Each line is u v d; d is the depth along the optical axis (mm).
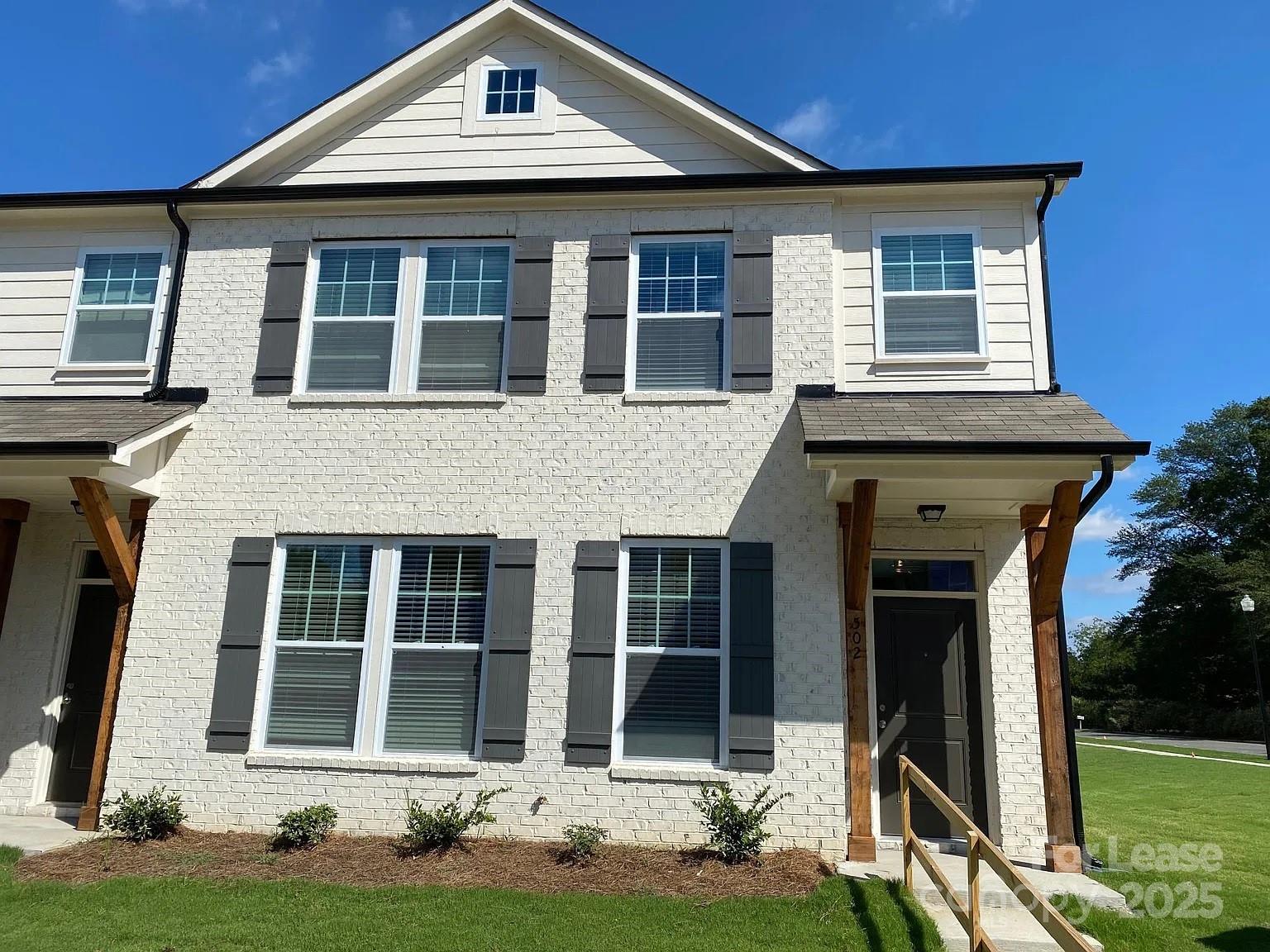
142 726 7918
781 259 8406
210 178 9188
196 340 8828
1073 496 6617
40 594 8789
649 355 8438
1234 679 40875
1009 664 7668
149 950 5098
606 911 5773
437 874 6539
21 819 8125
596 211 8727
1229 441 46031
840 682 7430
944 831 7652
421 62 9367
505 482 8156
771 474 7902
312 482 8336
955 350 8227
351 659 8039
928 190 8438
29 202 9180
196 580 8211
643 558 7961
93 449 7312
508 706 7641
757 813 6941
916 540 7992
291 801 7672
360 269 8961
